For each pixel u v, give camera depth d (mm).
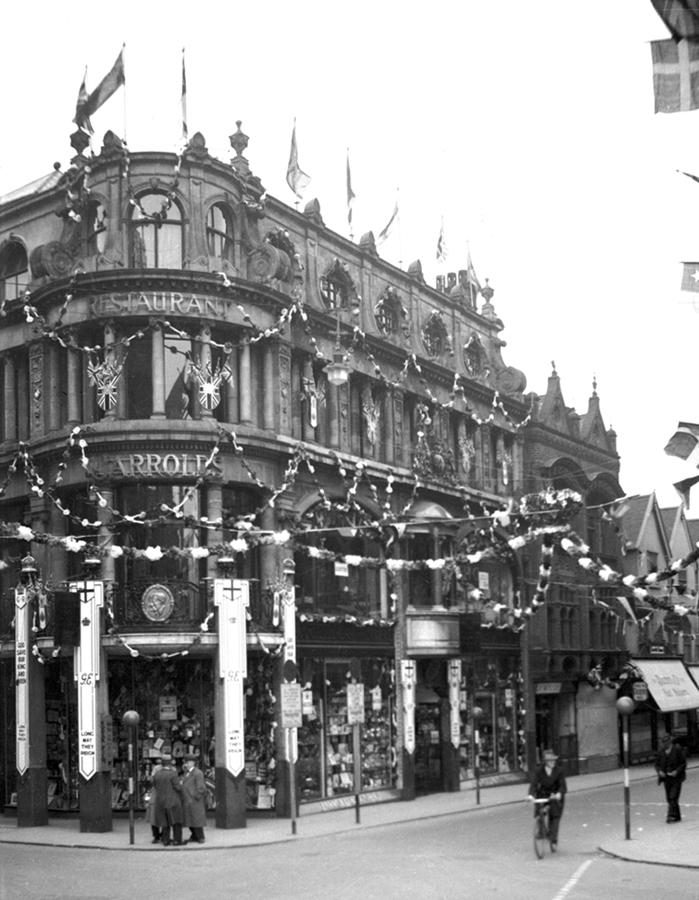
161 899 18656
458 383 43281
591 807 33375
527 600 46312
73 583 30781
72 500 32750
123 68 32344
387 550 37844
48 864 23641
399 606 37969
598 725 51156
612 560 55031
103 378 31578
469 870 21094
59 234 34312
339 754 35125
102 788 29703
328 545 35969
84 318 31594
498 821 30359
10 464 33938
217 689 30422
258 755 32594
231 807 29844
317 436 35969
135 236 32250
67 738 32938
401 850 24375
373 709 37000
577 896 18047
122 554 28469
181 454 31250
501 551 43594
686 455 22297
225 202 33281
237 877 21156
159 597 30672
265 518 33062
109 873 22094
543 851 23047
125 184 32219
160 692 32719
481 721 42906
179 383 31922
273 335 33656
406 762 37281
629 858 22109
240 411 32812
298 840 27250
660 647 57719
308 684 34031
